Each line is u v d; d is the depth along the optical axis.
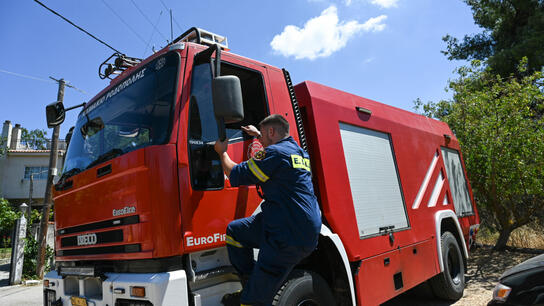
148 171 2.45
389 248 4.07
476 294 5.78
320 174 3.48
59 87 10.54
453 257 5.65
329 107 3.86
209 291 2.58
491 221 10.38
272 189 2.48
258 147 3.14
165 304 2.22
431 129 6.20
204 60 2.96
